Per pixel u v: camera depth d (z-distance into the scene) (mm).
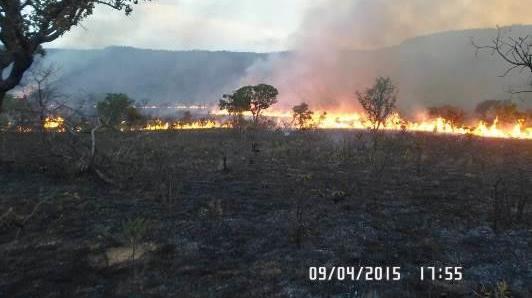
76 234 10445
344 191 15281
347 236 10539
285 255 9320
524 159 25359
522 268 8648
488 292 7520
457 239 10406
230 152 27500
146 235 10320
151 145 27844
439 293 7547
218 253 9422
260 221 11719
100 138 31188
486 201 14109
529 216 12320
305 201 13867
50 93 19391
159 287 7660
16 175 17484
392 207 13344
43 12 17656
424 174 19500
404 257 9273
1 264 8609
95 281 7848
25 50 17797
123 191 15062
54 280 7898
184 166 21188
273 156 25609
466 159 24406
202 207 13023
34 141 20953
